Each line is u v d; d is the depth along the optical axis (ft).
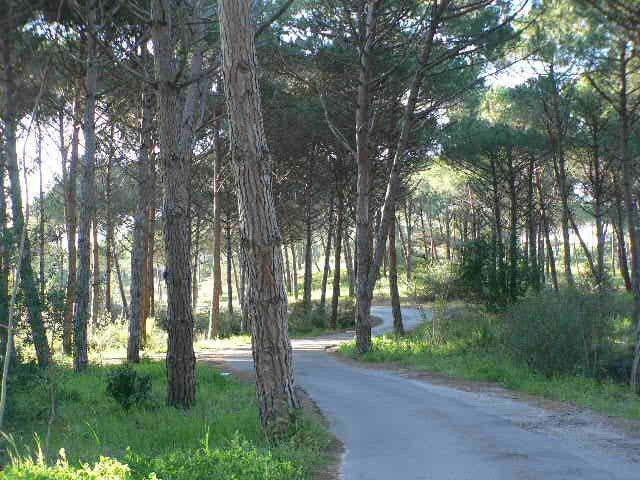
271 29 69.62
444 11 64.28
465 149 101.86
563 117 87.20
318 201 132.36
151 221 98.68
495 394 43.42
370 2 67.92
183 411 36.42
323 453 25.53
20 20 36.37
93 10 40.11
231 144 28.43
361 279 72.74
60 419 34.63
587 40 52.24
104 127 77.71
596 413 35.09
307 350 87.15
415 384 49.16
